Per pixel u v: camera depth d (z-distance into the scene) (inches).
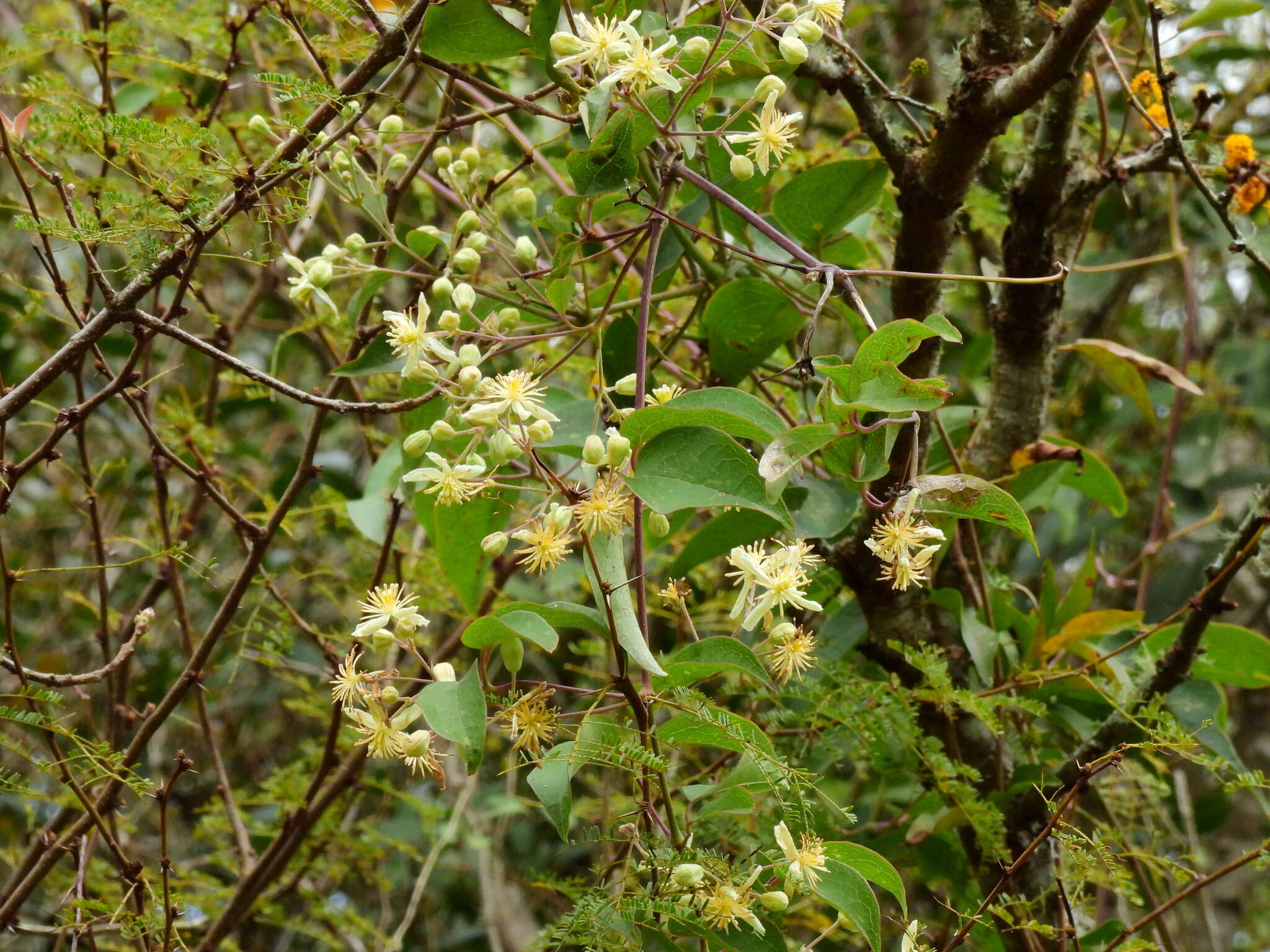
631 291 49.8
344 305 56.4
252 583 50.6
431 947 75.4
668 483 36.3
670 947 37.4
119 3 44.9
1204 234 73.5
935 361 43.6
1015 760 45.7
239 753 76.7
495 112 42.8
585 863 75.4
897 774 45.2
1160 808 48.0
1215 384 73.4
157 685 68.6
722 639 36.8
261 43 53.5
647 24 40.4
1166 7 45.1
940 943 47.7
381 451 59.1
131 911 42.8
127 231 38.5
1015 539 49.7
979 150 42.0
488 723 37.2
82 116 38.8
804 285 44.4
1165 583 68.1
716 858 36.5
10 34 65.1
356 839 58.1
